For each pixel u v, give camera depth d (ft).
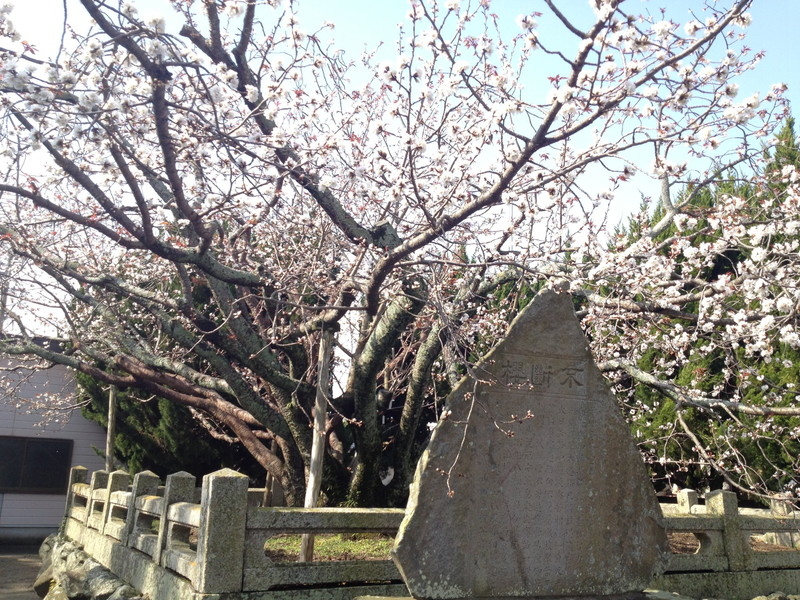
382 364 26.71
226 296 28.09
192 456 43.19
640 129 17.66
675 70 16.85
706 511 25.13
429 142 20.95
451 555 15.47
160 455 44.39
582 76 16.56
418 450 32.04
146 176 22.26
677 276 27.20
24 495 49.34
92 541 28.96
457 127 23.63
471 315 30.25
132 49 17.10
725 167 22.33
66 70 16.88
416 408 29.30
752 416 31.22
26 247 26.81
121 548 24.25
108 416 44.34
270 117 20.30
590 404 17.53
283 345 27.43
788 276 23.79
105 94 18.54
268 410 28.71
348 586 17.78
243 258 30.35
